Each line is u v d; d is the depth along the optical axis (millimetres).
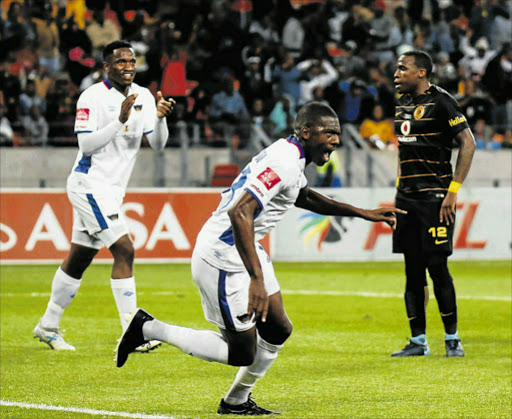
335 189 55344
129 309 25250
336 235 56094
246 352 17031
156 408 18453
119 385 21000
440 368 23328
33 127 55906
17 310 34969
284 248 55250
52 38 67812
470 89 68062
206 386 20891
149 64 63000
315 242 55688
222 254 16578
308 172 56125
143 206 52375
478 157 60312
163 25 64438
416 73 24609
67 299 26047
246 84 65000
